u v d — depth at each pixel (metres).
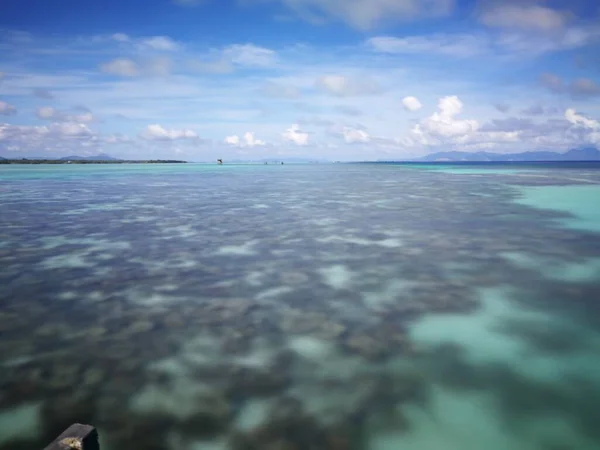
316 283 7.64
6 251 10.02
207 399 4.04
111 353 4.94
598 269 8.46
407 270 8.46
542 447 3.46
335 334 5.49
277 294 7.04
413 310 6.32
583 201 20.72
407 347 5.13
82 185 34.34
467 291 7.19
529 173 55.38
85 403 3.96
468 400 4.07
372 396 4.12
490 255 9.67
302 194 25.73
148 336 5.39
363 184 35.38
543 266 8.71
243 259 9.36
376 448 3.39
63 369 4.56
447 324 5.82
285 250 10.23
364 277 8.01
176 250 10.23
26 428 3.61
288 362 4.75
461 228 13.23
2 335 5.40
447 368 4.65
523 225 13.78
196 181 40.72
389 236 11.96
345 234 12.27
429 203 20.22
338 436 3.53
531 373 4.57
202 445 3.40
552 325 5.80
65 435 2.90
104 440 3.45
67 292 7.08
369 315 6.14
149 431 3.56
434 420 3.76
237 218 15.44
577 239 11.44
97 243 11.00
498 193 25.30
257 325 5.76
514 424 3.73
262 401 4.01
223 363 4.73
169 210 17.78
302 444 3.42
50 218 15.33
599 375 4.55
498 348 5.13
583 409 3.95
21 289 7.22
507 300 6.74
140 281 7.71
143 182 38.94
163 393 4.12
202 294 7.02
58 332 5.50
